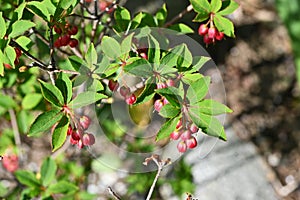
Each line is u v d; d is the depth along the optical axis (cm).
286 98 152
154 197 109
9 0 77
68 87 63
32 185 85
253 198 129
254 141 145
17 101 90
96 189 117
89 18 77
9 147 96
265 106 151
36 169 108
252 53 158
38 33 79
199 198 127
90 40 84
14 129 94
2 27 65
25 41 70
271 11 161
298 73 127
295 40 123
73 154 103
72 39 74
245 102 151
